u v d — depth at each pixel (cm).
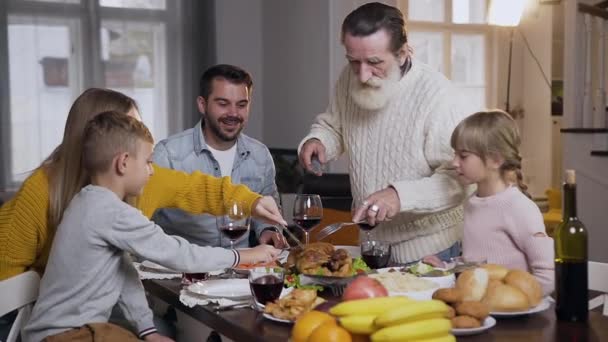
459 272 179
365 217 204
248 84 280
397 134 229
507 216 192
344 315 127
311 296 154
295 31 661
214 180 237
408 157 226
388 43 214
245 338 151
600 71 566
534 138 744
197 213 238
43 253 214
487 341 138
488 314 144
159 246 187
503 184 198
